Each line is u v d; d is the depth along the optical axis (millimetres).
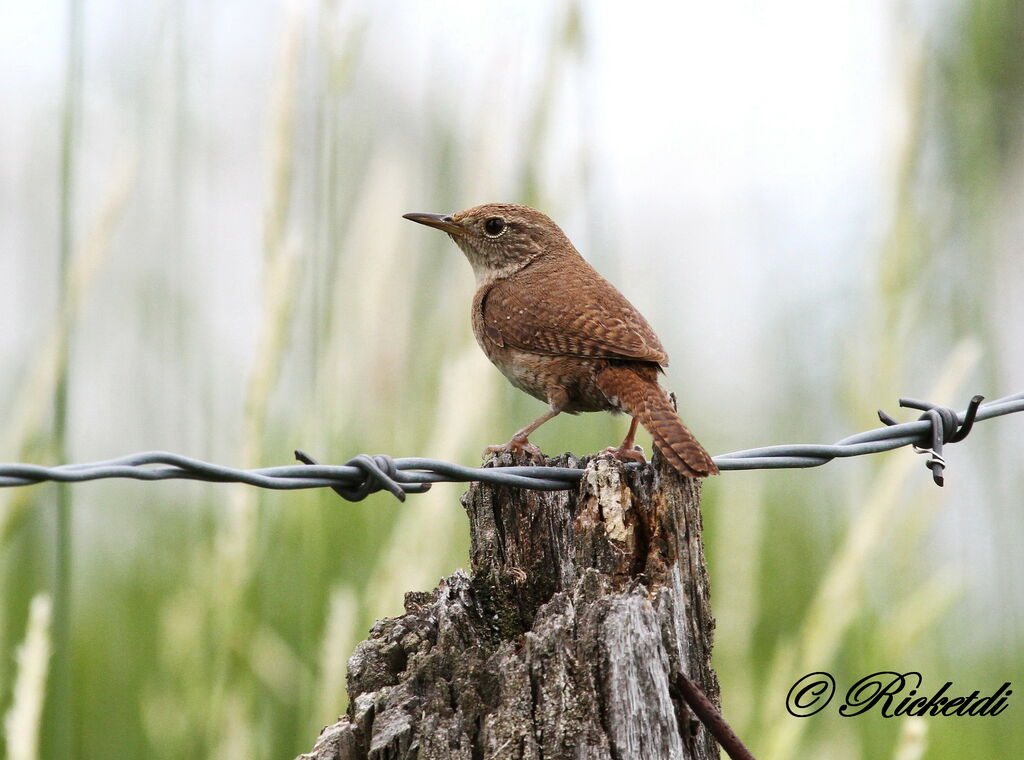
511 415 11359
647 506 6559
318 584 9305
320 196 10242
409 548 8812
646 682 5734
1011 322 13094
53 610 8336
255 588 9367
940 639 11234
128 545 10836
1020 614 11312
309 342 10062
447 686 5855
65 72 9117
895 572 10211
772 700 8766
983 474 11656
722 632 9359
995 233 12531
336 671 8391
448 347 10930
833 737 9938
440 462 6688
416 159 12320
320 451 9945
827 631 8812
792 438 12781
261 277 9000
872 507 8961
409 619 6309
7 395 10625
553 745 5598
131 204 10867
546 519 6707
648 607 5871
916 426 7875
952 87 12930
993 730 10836
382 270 10375
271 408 10102
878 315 10930
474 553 6844
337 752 5824
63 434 8641
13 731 7195
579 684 5707
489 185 10977
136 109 11023
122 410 10820
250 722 8906
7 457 8562
